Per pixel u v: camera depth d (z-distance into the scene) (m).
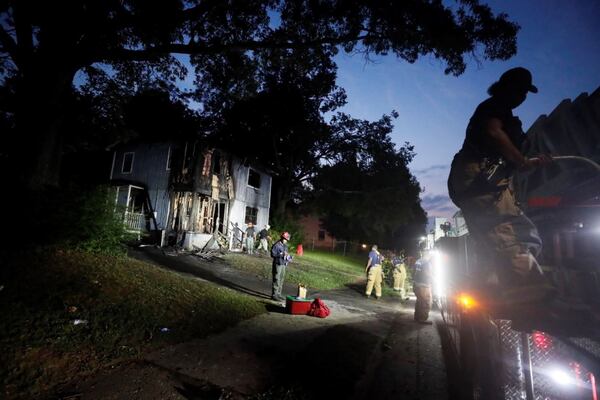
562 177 2.70
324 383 3.92
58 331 4.35
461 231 5.65
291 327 6.36
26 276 5.81
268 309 7.84
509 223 1.90
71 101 11.16
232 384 3.75
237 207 22.45
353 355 5.02
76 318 4.81
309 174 32.81
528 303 1.73
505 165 1.94
